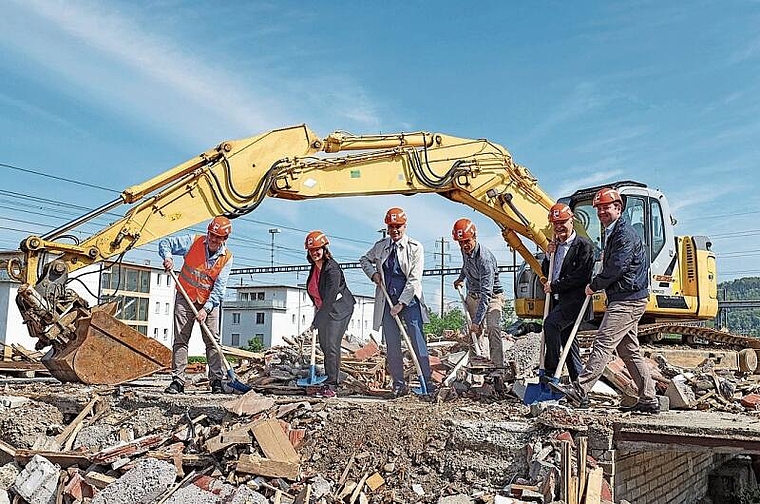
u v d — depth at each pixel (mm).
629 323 7051
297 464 6180
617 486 6211
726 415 7125
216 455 6379
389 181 9305
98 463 6371
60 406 7797
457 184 9523
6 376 10875
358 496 5895
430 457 6340
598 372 7070
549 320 7711
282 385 9289
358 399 8094
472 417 6668
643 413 7039
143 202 8422
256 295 60031
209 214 8633
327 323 8391
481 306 8508
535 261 10367
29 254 8164
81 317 8375
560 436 6105
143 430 7352
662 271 11227
